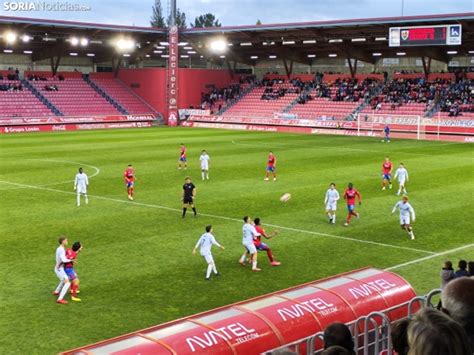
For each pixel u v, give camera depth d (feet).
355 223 91.09
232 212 98.43
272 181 128.16
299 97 288.51
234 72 318.24
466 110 242.17
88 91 297.94
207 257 64.69
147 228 87.40
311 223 91.04
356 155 173.37
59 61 301.84
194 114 291.58
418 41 217.15
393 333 13.57
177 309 55.52
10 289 60.90
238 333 36.45
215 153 177.99
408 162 157.89
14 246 77.30
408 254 74.74
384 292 44.70
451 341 11.00
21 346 47.19
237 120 278.05
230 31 263.49
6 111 265.34
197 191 116.88
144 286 62.08
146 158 165.89
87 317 53.42
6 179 130.52
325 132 253.44
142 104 305.53
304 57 300.20
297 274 66.54
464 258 72.95
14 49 279.69
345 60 296.71
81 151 182.19
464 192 115.55
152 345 34.04
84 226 88.48
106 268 68.03
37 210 99.71
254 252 67.77
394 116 236.22
